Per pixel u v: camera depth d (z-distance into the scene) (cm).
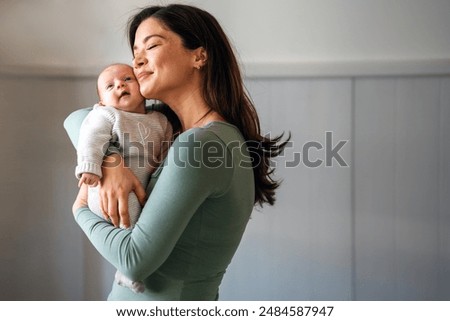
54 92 244
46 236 248
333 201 245
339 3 240
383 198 243
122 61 243
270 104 244
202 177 106
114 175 113
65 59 244
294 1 241
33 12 243
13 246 248
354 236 245
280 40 242
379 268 245
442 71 238
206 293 120
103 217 117
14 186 246
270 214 247
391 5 238
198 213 113
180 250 114
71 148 245
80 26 243
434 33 238
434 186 240
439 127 239
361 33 240
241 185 116
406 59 239
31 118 244
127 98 123
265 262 248
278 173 246
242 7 243
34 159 245
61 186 246
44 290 250
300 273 247
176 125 132
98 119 119
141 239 105
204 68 120
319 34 241
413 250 243
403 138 241
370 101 241
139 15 126
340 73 241
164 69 116
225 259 120
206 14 122
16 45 243
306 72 243
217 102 120
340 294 246
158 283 116
